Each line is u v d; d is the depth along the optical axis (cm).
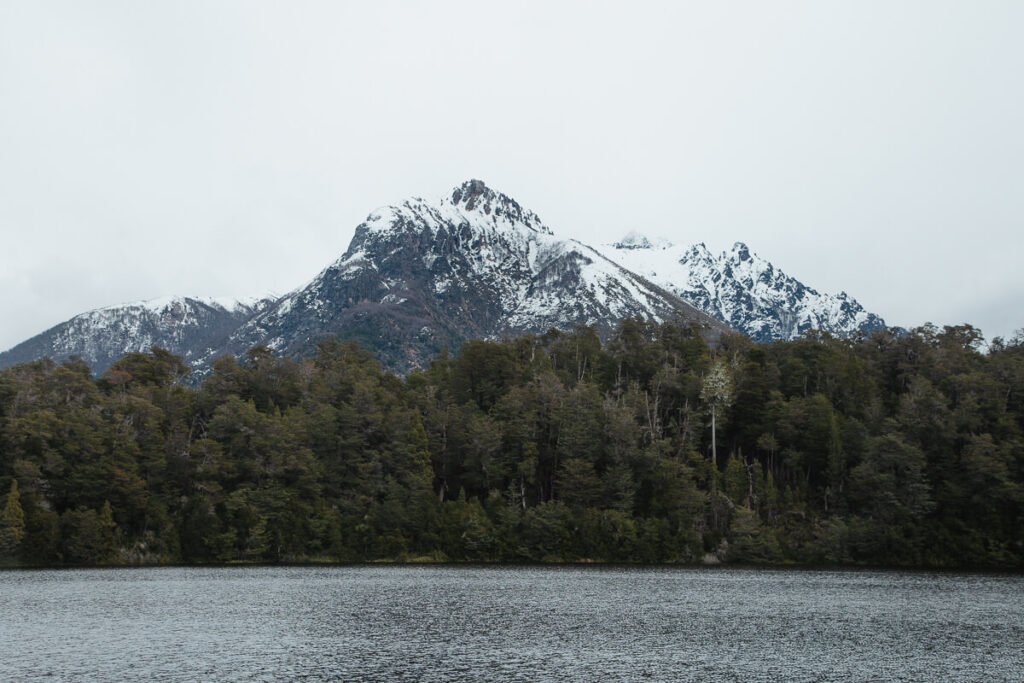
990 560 14875
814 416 17775
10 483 15388
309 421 18062
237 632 8100
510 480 18012
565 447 17488
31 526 15100
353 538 16675
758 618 9062
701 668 6600
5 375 17938
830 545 15825
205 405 19138
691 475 17150
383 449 18125
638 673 6419
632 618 9044
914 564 15212
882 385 19925
